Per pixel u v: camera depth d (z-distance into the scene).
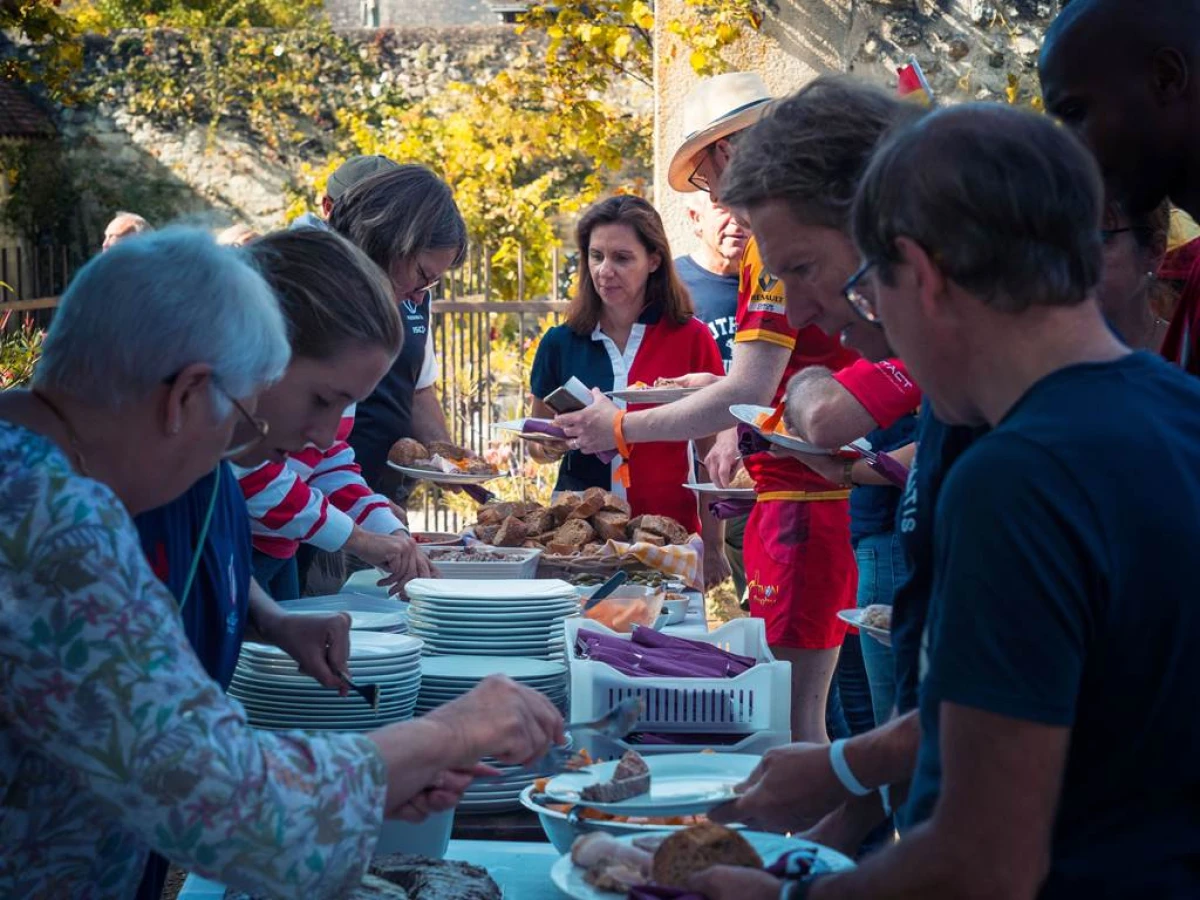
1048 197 1.28
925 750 1.37
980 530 1.24
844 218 1.87
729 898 1.47
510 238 14.02
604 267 4.81
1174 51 2.04
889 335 1.40
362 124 15.52
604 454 4.21
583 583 3.70
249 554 2.24
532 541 3.94
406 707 2.48
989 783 1.22
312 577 4.10
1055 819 1.31
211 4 24.89
